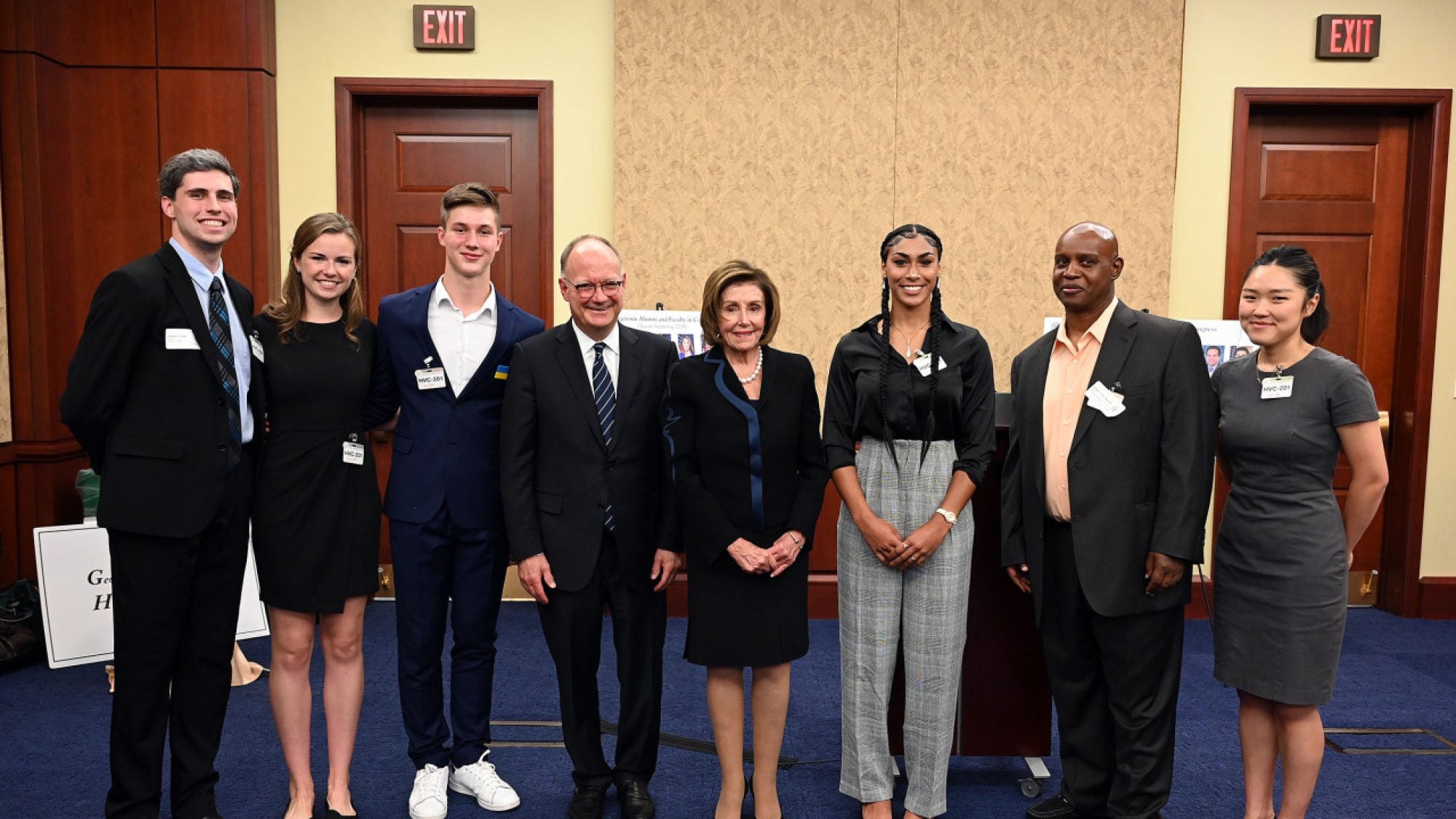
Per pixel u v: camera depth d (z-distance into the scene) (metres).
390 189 4.31
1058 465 2.26
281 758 2.74
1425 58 4.18
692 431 2.20
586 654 2.32
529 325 2.44
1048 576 2.32
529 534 2.24
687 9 4.08
